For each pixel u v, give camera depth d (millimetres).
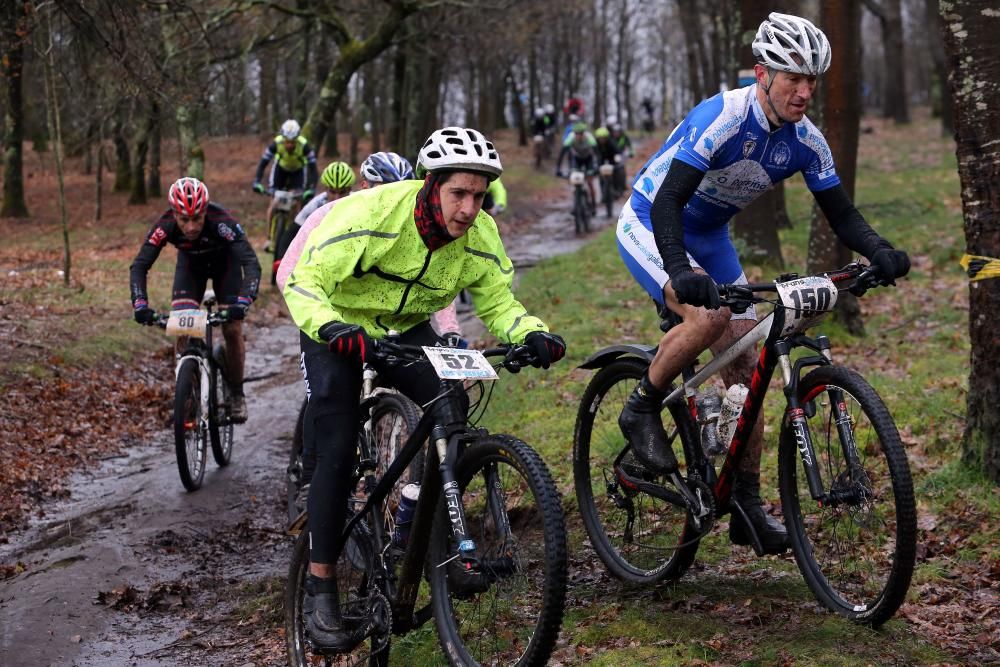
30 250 23203
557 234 24891
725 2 25938
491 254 4262
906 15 78875
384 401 4918
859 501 4258
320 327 3838
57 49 16047
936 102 47781
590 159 25609
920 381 8234
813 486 4266
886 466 5633
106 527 7469
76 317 14000
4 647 5430
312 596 4293
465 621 4105
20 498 8109
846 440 4234
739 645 4285
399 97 35281
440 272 4188
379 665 4480
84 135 25266
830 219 4629
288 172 17266
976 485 5652
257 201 33344
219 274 8664
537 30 36156
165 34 19312
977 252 5562
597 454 6719
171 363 12938
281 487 8406
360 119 47688
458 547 3811
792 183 25812
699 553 5387
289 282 4039
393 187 4070
